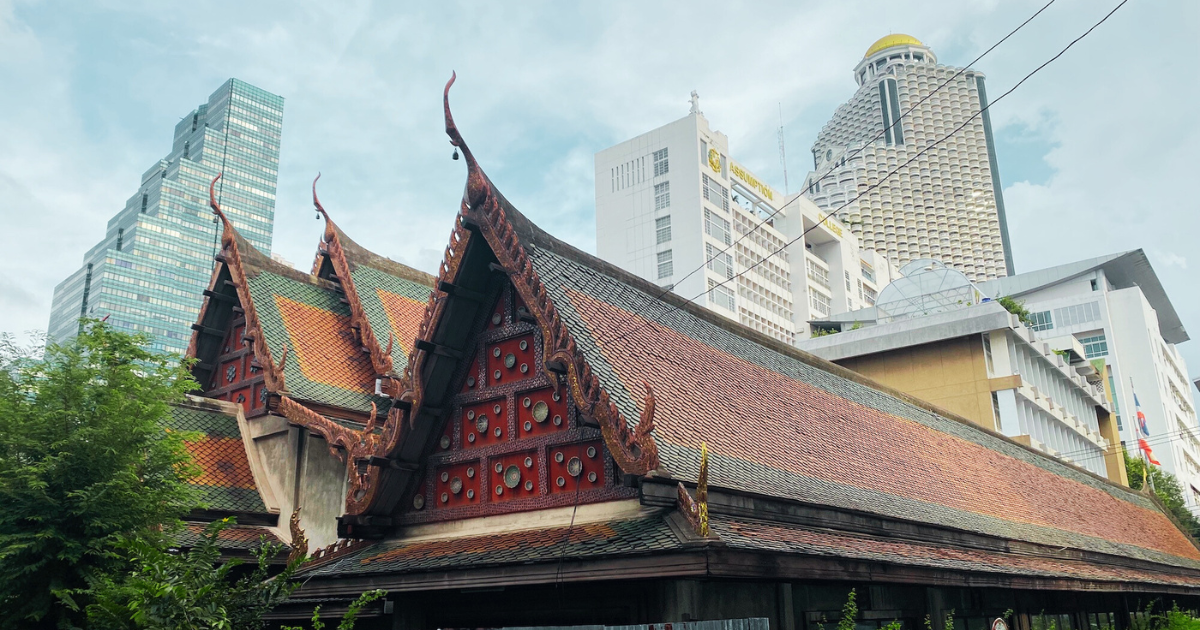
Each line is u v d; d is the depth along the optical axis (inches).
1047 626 1120.8
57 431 691.4
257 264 1167.6
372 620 782.5
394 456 775.1
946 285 2768.2
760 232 4894.2
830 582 695.1
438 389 783.1
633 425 666.2
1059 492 1631.4
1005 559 1001.5
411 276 1366.9
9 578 636.1
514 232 730.8
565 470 699.4
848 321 3580.2
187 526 928.9
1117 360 4517.7
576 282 833.5
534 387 732.0
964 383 2336.4
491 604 700.0
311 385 1075.3
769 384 1034.1
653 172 4564.5
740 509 678.5
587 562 580.7
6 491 650.8
